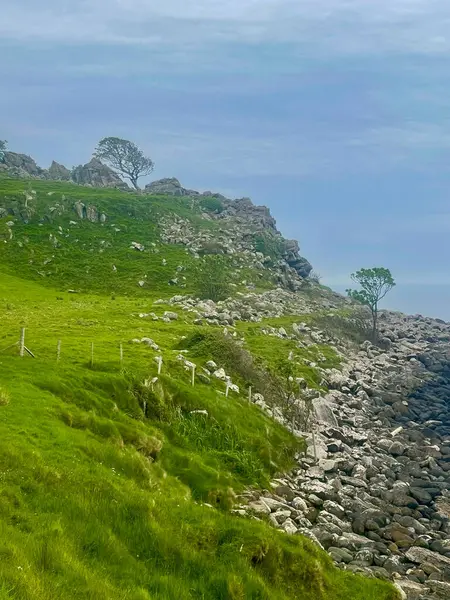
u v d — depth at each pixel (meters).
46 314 91.88
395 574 32.97
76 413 36.53
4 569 17.06
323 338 117.38
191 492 37.28
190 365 58.41
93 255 159.38
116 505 24.86
